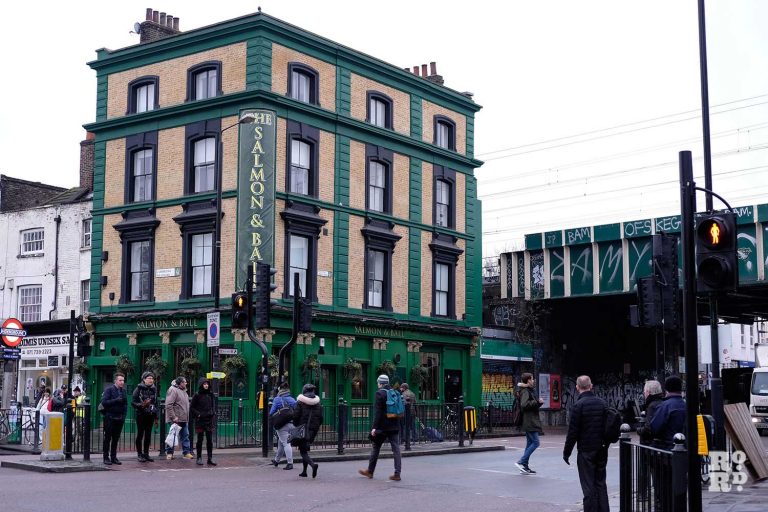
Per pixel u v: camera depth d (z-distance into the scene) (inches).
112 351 1288.1
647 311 510.3
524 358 1737.2
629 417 932.6
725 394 1588.3
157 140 1289.4
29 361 1533.0
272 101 1215.6
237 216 1189.1
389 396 690.8
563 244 1659.7
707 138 705.6
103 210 1331.2
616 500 593.9
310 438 699.4
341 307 1294.3
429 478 709.9
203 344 1208.2
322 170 1289.4
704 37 714.2
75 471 714.8
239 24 1219.9
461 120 1555.1
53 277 1536.7
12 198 1676.9
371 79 1381.6
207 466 770.8
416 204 1443.2
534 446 753.6
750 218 1408.7
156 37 1387.8
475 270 1565.0
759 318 1991.9
